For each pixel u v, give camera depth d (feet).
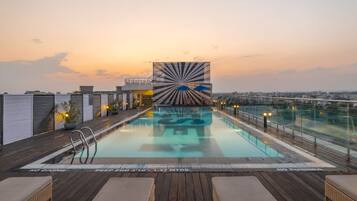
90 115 39.70
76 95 34.58
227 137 26.58
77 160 15.65
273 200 6.53
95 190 10.62
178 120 41.70
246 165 14.01
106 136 25.62
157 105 71.26
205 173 12.73
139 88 82.84
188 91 70.90
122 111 56.39
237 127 30.83
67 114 29.32
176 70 70.90
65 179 11.96
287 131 24.34
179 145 22.63
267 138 22.24
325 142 17.72
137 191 7.29
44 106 26.89
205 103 70.79
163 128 33.37
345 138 15.42
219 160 15.69
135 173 12.78
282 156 15.94
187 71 70.79
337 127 16.19
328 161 14.34
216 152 19.11
